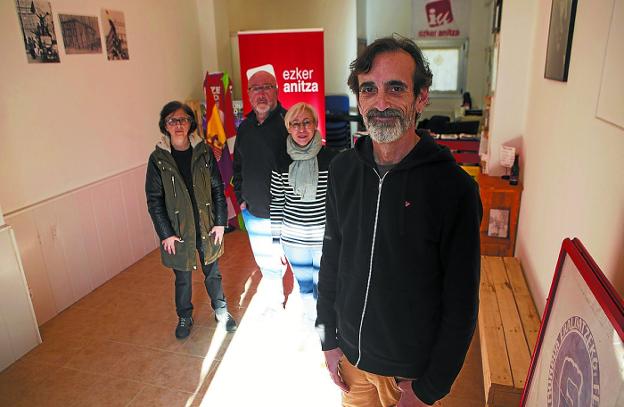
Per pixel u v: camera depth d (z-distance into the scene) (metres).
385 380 1.40
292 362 2.51
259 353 2.60
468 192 1.11
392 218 1.19
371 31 7.84
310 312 2.76
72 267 3.20
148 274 3.65
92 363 2.56
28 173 2.86
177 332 2.76
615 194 1.32
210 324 2.91
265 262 2.89
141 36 3.84
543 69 2.63
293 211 2.48
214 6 4.67
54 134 3.04
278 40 4.06
